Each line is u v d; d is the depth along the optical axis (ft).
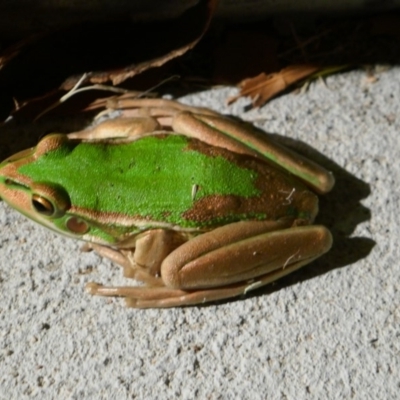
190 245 1.00
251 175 1.02
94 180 1.01
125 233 1.02
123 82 1.13
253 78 1.15
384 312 1.05
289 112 1.15
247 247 1.01
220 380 1.03
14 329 1.05
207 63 1.16
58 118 1.14
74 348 1.04
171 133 1.04
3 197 1.01
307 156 1.13
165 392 1.02
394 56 1.17
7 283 1.06
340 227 1.09
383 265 1.07
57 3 1.10
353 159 1.12
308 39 1.18
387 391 1.02
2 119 1.11
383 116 1.15
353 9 1.17
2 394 1.02
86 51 1.10
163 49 1.11
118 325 1.05
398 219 1.09
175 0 1.11
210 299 1.03
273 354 1.04
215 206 1.01
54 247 1.08
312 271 1.07
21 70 1.09
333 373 1.03
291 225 1.03
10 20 1.12
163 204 1.01
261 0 1.14
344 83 1.16
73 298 1.06
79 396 1.02
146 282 1.04
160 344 1.04
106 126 1.07
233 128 1.05
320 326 1.05
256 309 1.06
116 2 1.11
